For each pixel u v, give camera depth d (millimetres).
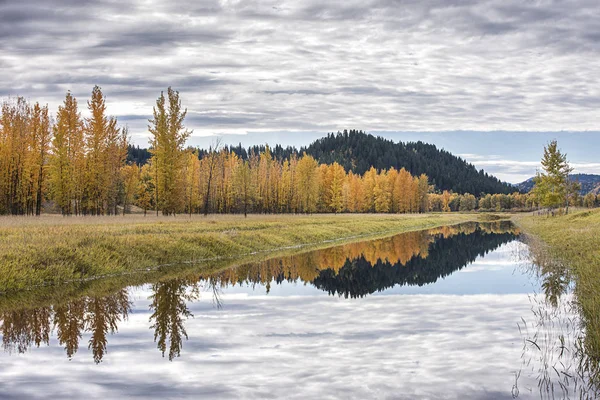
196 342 10922
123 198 70875
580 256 22422
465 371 8789
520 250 34750
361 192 110750
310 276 23078
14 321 12945
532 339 10859
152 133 48906
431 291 18781
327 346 10562
